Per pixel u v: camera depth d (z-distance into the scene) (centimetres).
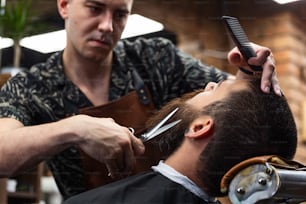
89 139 86
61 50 121
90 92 115
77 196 84
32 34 141
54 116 112
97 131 86
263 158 68
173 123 86
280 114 83
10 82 112
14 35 124
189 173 83
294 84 109
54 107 112
